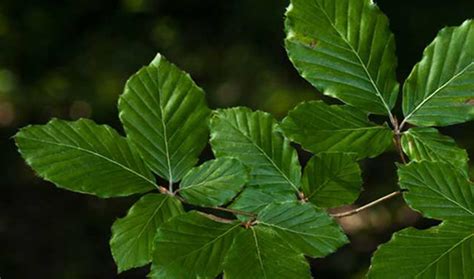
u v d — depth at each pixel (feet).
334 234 3.17
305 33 3.24
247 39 16.58
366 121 3.23
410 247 3.13
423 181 3.18
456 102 3.22
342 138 3.23
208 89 16.53
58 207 16.19
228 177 3.24
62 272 14.74
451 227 3.14
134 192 3.23
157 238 3.17
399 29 14.11
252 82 16.30
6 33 17.70
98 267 14.93
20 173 16.99
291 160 3.28
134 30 17.72
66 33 17.80
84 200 16.35
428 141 3.22
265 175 3.28
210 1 16.83
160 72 3.26
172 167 3.25
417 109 3.22
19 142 3.20
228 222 3.19
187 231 3.17
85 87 17.69
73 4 17.53
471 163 12.60
